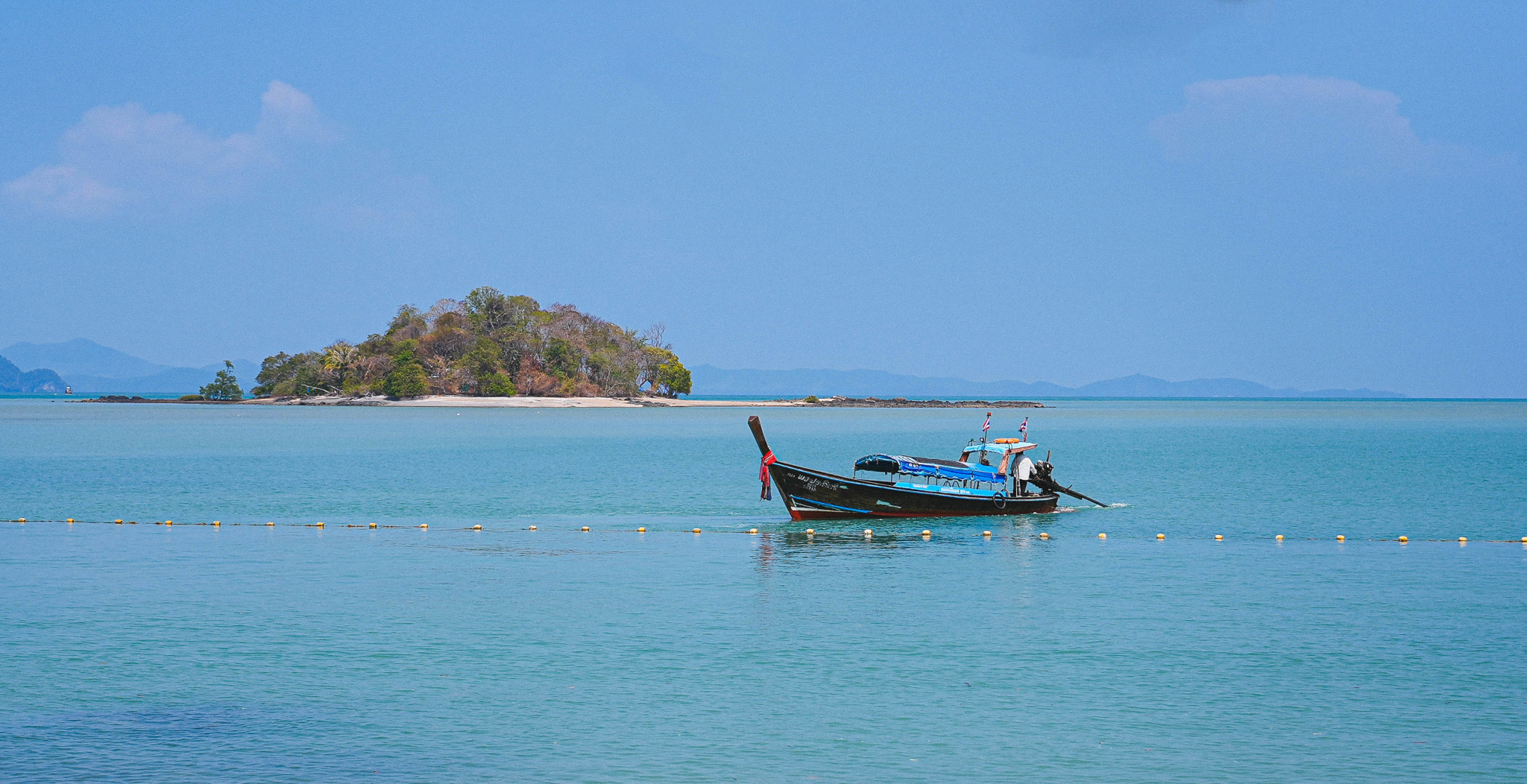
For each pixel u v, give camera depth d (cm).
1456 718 2130
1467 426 18012
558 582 3425
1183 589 3338
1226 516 5112
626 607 3052
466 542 4281
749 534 4456
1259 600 3164
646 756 1936
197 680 2347
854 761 1920
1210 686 2328
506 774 1855
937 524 4744
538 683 2341
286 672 2403
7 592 3247
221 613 2978
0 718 2106
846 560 3831
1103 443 12338
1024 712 2162
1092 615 2972
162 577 3509
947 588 3331
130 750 1952
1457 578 3531
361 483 6806
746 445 11156
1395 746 1989
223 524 4844
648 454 9681
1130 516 5125
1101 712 2167
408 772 1859
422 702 2209
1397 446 11362
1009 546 4169
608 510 5384
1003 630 2789
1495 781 1838
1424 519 5041
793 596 3203
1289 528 4706
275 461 8675
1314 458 9431
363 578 3500
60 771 1852
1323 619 2930
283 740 2000
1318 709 2186
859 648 2623
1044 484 5200
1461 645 2661
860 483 4716
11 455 9200
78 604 3088
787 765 1898
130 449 9994
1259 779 1847
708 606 3070
